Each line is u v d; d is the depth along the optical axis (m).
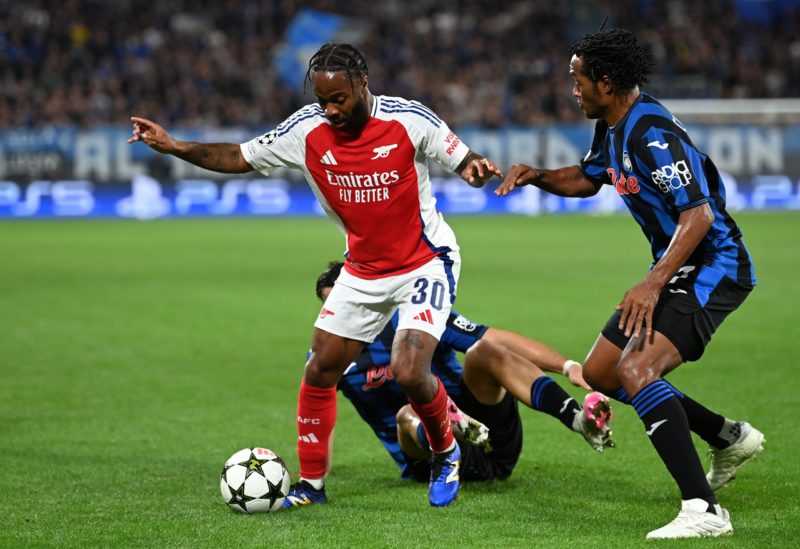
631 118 15.22
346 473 18.94
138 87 105.50
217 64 110.06
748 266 15.63
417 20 118.50
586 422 16.39
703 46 115.69
